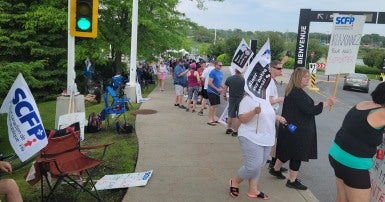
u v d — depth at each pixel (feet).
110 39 74.84
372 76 210.59
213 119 36.63
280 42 178.70
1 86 47.57
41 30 71.46
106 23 74.74
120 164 23.27
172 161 23.94
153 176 20.93
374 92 12.74
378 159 13.97
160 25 77.05
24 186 19.56
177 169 22.33
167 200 17.61
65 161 16.75
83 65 79.56
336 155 13.57
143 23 70.38
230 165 23.32
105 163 23.43
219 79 36.40
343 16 17.48
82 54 69.67
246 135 16.69
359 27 17.52
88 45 72.64
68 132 16.92
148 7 75.31
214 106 36.42
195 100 44.37
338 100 75.20
